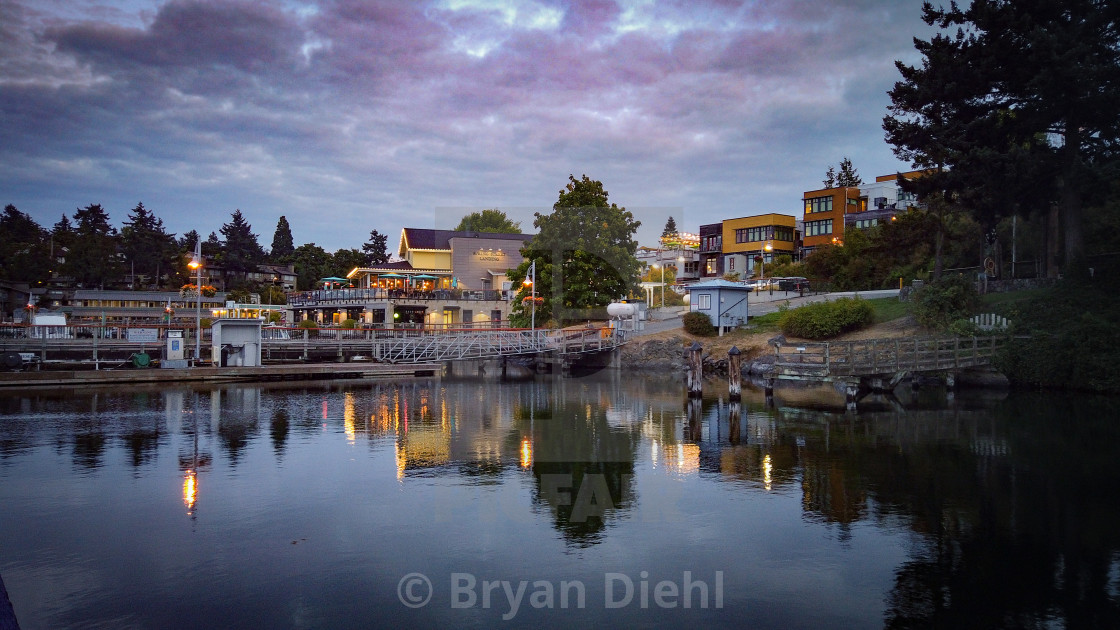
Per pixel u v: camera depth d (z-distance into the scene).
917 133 45.78
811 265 72.06
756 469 19.75
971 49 42.12
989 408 31.06
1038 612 10.91
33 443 23.39
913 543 13.85
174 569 12.49
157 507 16.09
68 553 13.20
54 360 47.09
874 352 34.44
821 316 48.16
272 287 119.44
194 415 29.97
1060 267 43.88
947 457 21.17
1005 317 40.72
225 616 10.69
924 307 43.97
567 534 14.36
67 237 139.50
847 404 32.69
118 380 41.44
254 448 22.72
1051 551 13.38
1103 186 38.97
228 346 46.69
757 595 11.55
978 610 10.98
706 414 30.03
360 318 72.94
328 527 14.73
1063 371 35.62
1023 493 17.23
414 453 21.91
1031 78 39.44
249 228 162.75
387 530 14.55
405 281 73.88
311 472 19.39
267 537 14.13
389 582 11.98
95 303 100.94
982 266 52.06
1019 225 55.78
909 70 45.97
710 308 55.34
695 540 14.01
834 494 17.25
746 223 97.19
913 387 39.09
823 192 94.94
